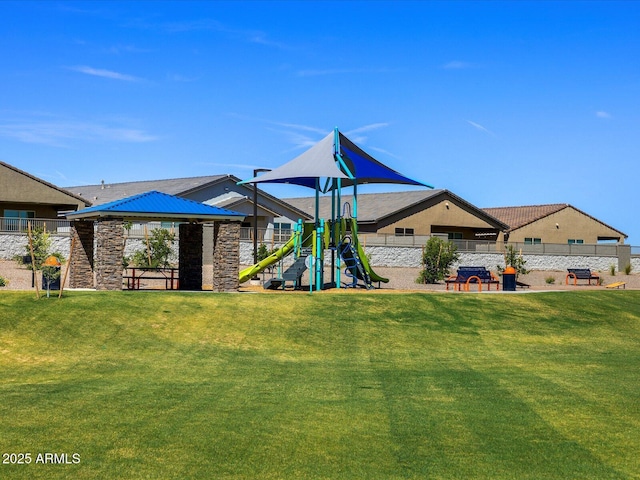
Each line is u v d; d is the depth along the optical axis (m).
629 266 58.81
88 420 13.05
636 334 28.17
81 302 24.44
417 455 11.95
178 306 25.48
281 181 37.25
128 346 21.22
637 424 14.20
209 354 21.11
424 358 22.16
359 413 14.44
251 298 27.80
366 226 61.72
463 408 15.20
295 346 22.94
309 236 34.28
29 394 15.18
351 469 11.16
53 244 38.62
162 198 30.00
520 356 22.98
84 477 10.35
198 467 10.91
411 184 37.09
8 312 22.47
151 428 12.68
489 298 31.48
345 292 31.67
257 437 12.43
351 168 36.19
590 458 12.07
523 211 74.50
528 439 13.05
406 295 30.42
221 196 58.84
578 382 18.50
